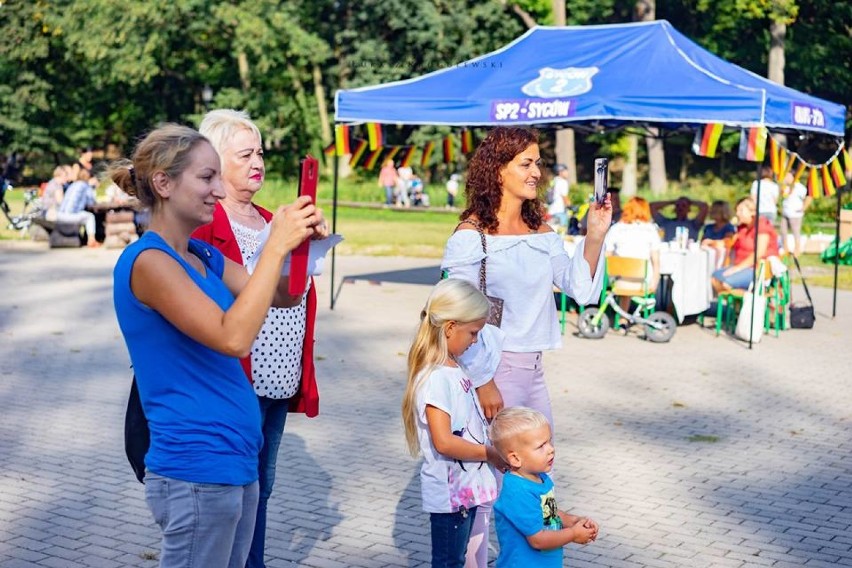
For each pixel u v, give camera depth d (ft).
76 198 68.39
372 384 30.78
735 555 17.61
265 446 14.69
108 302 46.34
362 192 120.88
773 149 37.83
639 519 19.34
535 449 12.62
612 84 37.68
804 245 69.51
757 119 35.35
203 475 9.73
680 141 151.53
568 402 28.73
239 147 14.16
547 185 15.35
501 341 14.51
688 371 33.24
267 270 9.34
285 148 158.20
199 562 9.90
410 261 65.26
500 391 14.74
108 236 68.80
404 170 112.88
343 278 55.88
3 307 44.62
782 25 117.70
